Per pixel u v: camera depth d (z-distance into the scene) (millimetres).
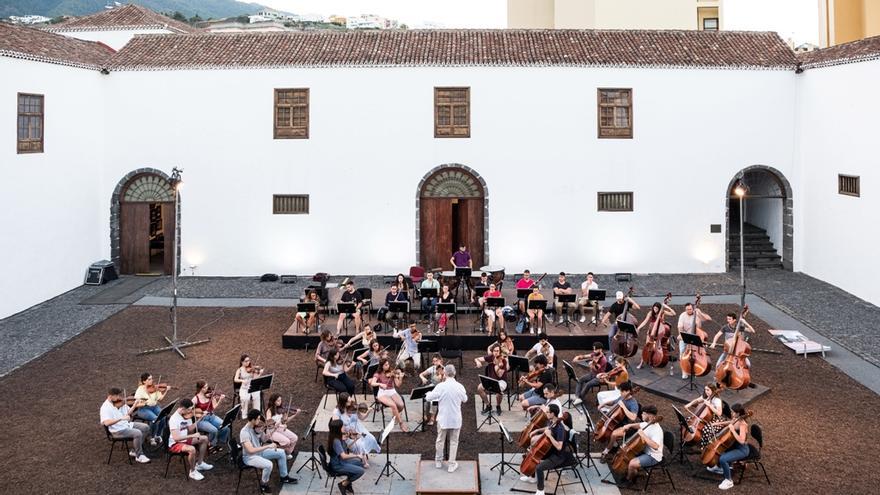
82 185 23125
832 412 13594
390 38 25422
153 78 23922
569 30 25922
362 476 11250
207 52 24609
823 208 23188
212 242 24312
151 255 27984
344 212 24188
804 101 24078
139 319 19656
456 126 24031
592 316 18953
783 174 24484
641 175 24203
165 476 11281
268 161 24062
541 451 10516
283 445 11516
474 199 24312
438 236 24438
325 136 23969
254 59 23984
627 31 25938
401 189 24125
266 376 12664
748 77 24172
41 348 17328
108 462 11688
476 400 14320
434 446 12344
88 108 23344
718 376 14414
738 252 25531
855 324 18828
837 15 31766
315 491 10852
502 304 16797
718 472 11242
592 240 24312
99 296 21875
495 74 23781
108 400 11711
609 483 10992
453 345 17469
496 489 10812
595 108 23953
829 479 11039
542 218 24203
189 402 11312
